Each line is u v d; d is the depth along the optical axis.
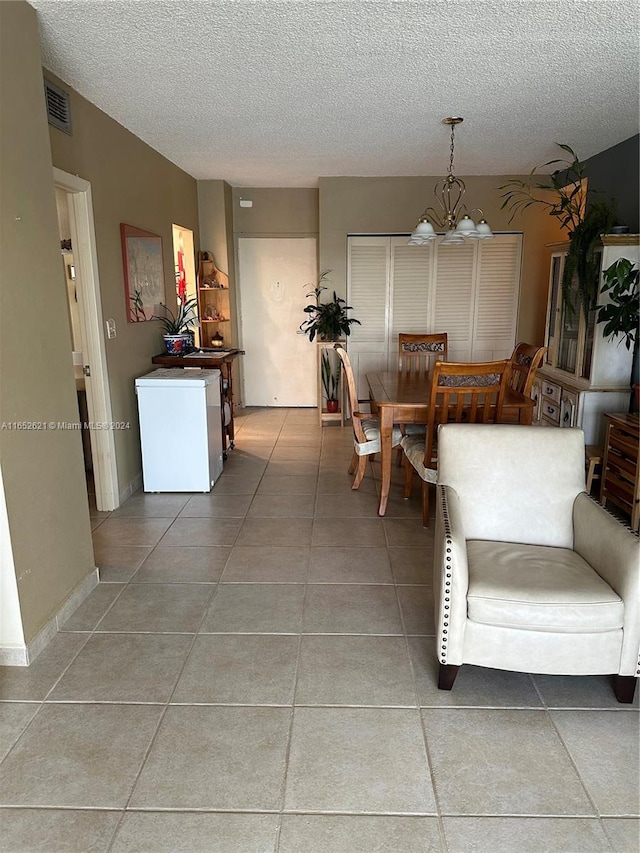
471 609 1.88
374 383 4.09
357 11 2.24
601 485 3.66
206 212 5.86
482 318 5.94
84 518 2.62
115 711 1.91
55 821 1.51
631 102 3.35
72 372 2.51
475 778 1.64
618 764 1.69
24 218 2.12
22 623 2.12
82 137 3.19
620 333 3.79
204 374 4.04
